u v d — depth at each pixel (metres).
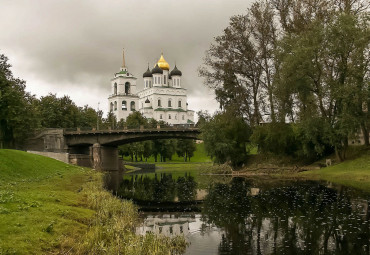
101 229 16.20
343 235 17.72
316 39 46.69
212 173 64.31
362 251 15.20
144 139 82.56
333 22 46.38
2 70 69.75
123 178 62.69
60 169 47.00
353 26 44.25
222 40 60.69
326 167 51.72
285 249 15.65
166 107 184.88
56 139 81.75
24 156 42.38
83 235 15.55
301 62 47.34
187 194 36.91
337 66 47.94
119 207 22.75
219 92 62.25
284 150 60.69
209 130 63.44
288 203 27.48
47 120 94.81
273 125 57.53
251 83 61.75
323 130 49.12
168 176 67.25
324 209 24.44
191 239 17.64
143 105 192.00
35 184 30.27
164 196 35.66
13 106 65.25
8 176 31.91
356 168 45.97
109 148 87.75
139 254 13.49
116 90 188.38
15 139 74.44
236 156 64.69
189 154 138.88
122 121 147.00
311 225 19.88
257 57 59.66
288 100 53.06
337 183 39.91
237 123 63.09
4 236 13.20
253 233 18.53
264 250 15.55
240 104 60.31
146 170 94.69
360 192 32.19
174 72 192.00
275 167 58.84
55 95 101.12
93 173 54.12
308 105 50.91
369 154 48.94
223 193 36.03
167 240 16.61
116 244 14.56
